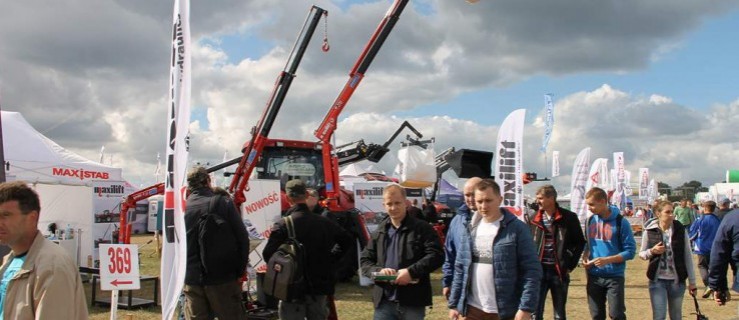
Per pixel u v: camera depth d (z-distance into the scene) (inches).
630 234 245.6
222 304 213.3
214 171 475.8
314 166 485.1
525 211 306.3
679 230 255.9
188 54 176.2
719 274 204.8
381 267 196.1
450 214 630.5
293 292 206.8
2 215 107.7
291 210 220.2
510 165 295.4
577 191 560.1
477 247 184.2
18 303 106.1
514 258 178.7
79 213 525.7
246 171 387.2
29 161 574.6
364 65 412.2
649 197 1338.6
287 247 210.5
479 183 185.0
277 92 391.2
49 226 519.5
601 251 248.1
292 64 391.9
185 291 217.3
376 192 508.7
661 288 254.1
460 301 185.5
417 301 189.6
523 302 174.1
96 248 590.2
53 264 107.0
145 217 1175.0
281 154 476.1
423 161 503.2
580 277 534.0
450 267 204.4
